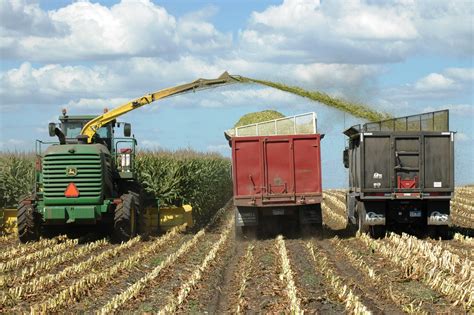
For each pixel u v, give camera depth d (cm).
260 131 2220
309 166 2148
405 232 2222
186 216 2441
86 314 1151
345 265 1612
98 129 2264
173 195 2606
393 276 1437
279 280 1402
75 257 1770
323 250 1881
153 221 2423
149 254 1836
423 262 1537
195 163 2900
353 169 2269
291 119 2211
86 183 2005
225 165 4112
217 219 3055
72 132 2269
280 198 2139
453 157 2084
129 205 2070
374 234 2128
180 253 1775
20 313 1147
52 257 1784
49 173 2003
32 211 2038
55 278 1406
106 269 1533
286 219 2280
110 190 2119
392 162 2088
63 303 1208
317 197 2139
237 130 2227
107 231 2284
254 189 2148
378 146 2094
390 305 1180
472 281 1298
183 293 1238
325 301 1210
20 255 1831
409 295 1245
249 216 2155
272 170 2148
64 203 1998
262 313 1134
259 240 2159
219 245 1948
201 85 2241
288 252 1827
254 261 1680
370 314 1043
